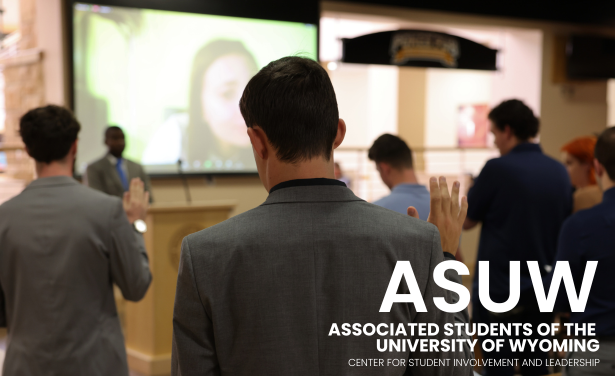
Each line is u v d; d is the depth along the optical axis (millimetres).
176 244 3453
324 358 811
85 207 1605
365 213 858
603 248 1638
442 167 10781
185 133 5402
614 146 1661
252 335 809
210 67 5461
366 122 13727
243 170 5637
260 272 813
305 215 839
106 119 5113
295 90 836
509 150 2426
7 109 5719
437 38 6578
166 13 5273
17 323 1578
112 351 1623
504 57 7738
